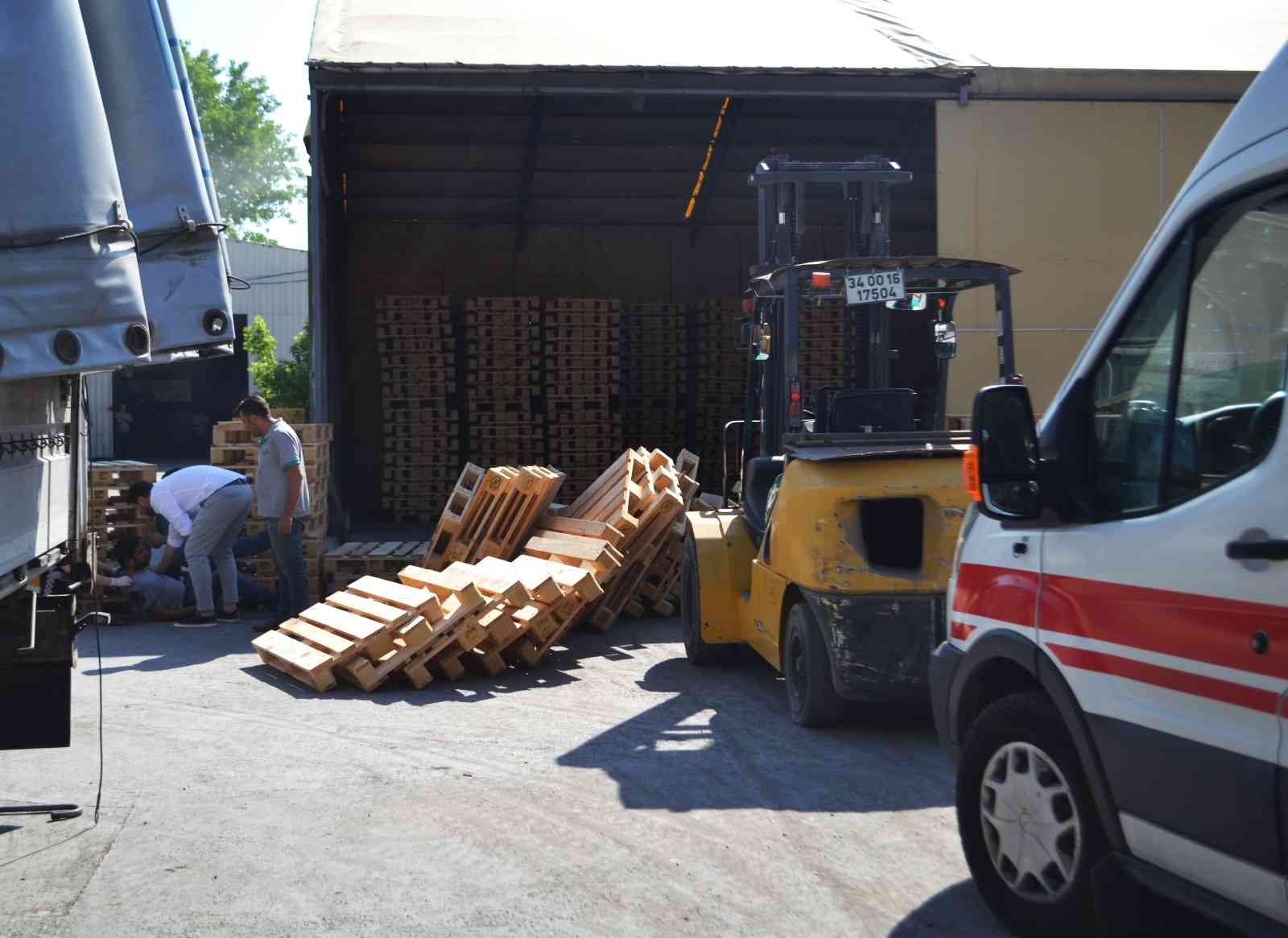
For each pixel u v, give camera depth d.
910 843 4.73
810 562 6.22
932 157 17.62
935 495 6.12
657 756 6.01
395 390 17.05
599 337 17.19
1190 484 3.15
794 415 7.36
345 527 14.34
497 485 10.41
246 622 10.09
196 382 35.50
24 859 4.63
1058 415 3.67
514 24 14.57
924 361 17.91
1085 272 14.46
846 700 6.20
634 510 9.48
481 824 5.00
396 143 16.38
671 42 14.11
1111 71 14.17
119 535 10.84
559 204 18.08
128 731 6.59
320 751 6.16
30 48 3.68
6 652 4.80
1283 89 3.02
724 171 17.61
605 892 4.26
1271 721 2.76
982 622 4.02
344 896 4.24
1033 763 3.76
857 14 15.80
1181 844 3.07
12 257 3.64
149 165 4.66
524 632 8.05
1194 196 3.27
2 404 3.96
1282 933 2.77
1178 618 3.06
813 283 7.39
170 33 4.78
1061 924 3.62
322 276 13.82
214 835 4.89
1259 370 2.97
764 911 4.08
